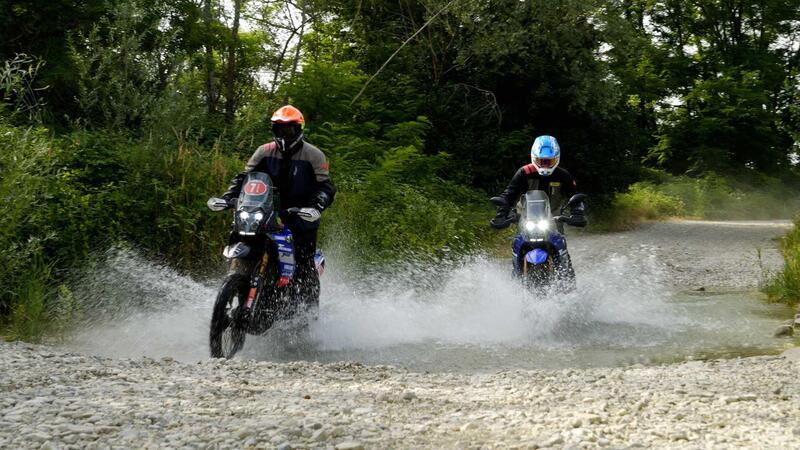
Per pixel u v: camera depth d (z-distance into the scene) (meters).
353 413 4.17
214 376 5.16
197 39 17.11
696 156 46.66
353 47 25.91
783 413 4.18
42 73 13.59
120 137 10.98
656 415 4.18
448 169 22.91
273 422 3.88
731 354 6.76
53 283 8.19
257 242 6.52
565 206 8.25
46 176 8.59
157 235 9.34
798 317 8.17
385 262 11.19
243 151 13.67
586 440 3.63
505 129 25.30
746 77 46.47
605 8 24.12
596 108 24.86
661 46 49.09
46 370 5.07
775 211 41.47
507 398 4.68
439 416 4.18
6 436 3.57
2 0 13.84
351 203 12.16
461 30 24.16
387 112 21.89
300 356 6.76
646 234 22.89
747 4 49.84
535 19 23.30
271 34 26.11
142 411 4.05
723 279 12.23
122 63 13.22
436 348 7.07
